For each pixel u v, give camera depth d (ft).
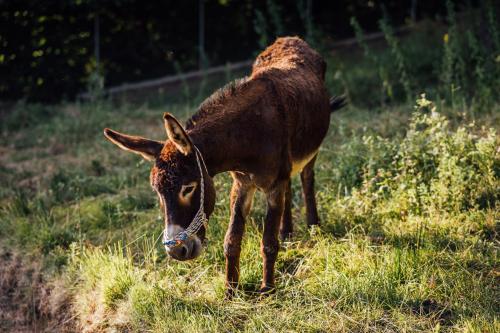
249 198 18.56
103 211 25.57
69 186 27.96
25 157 32.60
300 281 19.07
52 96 40.96
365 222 21.80
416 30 43.01
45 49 40.01
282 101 18.35
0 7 38.58
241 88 17.98
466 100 31.24
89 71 41.27
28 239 24.72
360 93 35.65
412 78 34.01
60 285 22.22
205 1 42.96
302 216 23.03
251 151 17.35
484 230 20.22
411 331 16.24
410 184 22.45
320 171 25.80
